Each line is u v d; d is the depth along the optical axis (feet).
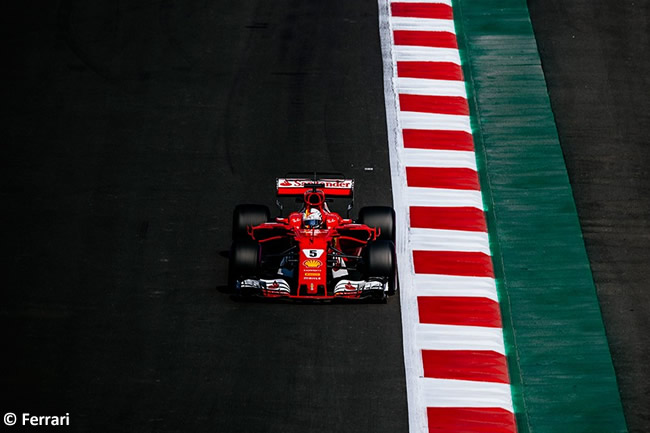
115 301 188.65
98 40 274.36
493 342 181.47
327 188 196.03
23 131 238.89
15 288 190.49
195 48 272.10
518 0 291.38
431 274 196.34
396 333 181.88
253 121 244.63
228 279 194.80
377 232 191.62
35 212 212.23
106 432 159.74
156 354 176.55
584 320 188.85
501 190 222.89
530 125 244.01
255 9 289.53
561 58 269.03
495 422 164.86
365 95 254.27
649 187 227.20
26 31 277.03
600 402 171.12
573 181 227.20
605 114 249.75
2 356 174.19
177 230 208.44
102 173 225.56
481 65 264.52
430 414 165.99
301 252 178.29
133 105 249.75
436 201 217.97
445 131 241.76
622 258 206.08
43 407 163.84
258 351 177.58
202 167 228.22
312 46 273.13
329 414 165.27
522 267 201.05
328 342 179.63
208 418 163.63
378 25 280.92
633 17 287.89
